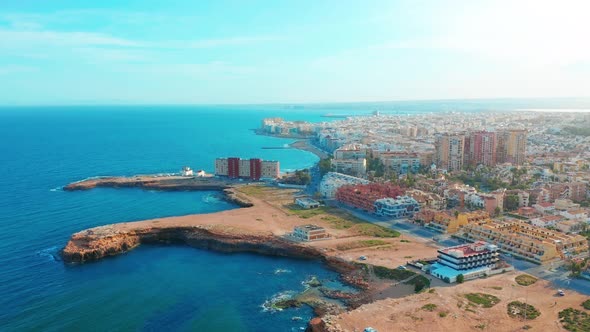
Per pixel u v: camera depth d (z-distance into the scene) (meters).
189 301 189.25
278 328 168.38
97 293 195.12
